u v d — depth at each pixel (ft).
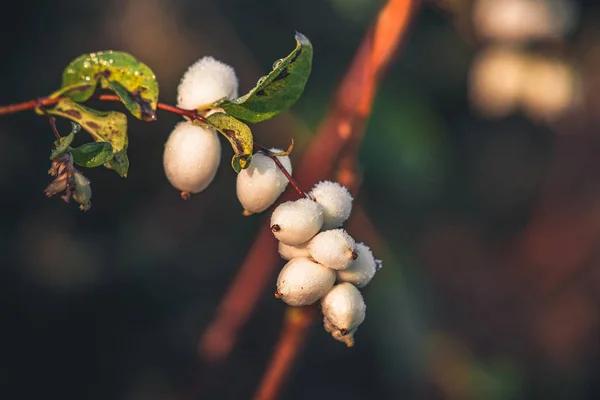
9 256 2.45
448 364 3.07
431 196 3.15
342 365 2.77
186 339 2.57
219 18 2.71
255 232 2.77
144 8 2.62
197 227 2.73
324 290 0.96
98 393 2.43
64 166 0.96
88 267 2.53
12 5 2.56
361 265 0.97
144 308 2.57
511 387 3.21
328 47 2.75
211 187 2.76
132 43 2.59
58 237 2.54
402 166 2.62
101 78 1.01
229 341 1.59
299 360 2.76
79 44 2.59
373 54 1.31
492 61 2.24
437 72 3.17
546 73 2.22
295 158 2.41
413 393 2.78
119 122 1.00
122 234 2.64
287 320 1.28
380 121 2.63
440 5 1.60
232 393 2.56
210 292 2.67
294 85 0.98
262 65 2.74
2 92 2.53
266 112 0.99
